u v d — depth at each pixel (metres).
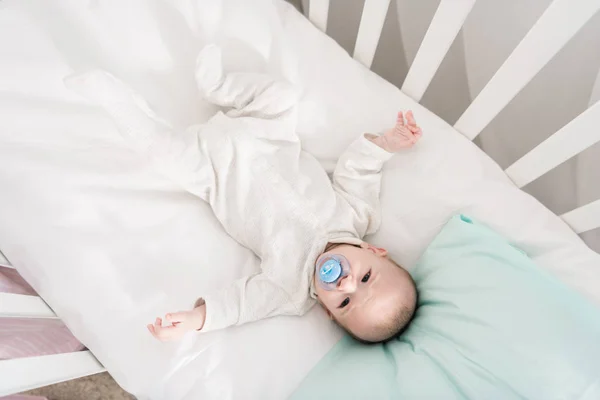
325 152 0.98
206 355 0.81
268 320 0.87
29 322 0.87
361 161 0.92
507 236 0.87
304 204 0.91
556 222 0.86
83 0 0.89
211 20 0.95
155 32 0.93
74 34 0.89
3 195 0.82
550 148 0.80
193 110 0.97
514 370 0.71
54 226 0.82
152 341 0.80
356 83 0.96
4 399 0.97
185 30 0.95
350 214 0.92
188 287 0.86
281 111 0.93
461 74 1.04
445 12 0.74
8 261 0.83
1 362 0.64
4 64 0.85
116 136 0.91
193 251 0.89
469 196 0.90
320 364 0.85
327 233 0.91
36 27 0.87
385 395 0.75
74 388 1.14
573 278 0.82
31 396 1.02
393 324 0.83
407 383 0.76
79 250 0.82
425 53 0.84
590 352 0.69
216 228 0.93
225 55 0.97
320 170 0.95
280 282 0.88
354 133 0.97
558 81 0.89
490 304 0.76
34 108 0.86
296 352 0.85
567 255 0.83
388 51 1.16
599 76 0.83
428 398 0.73
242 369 0.82
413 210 0.93
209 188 0.90
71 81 0.79
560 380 0.68
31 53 0.86
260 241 0.91
